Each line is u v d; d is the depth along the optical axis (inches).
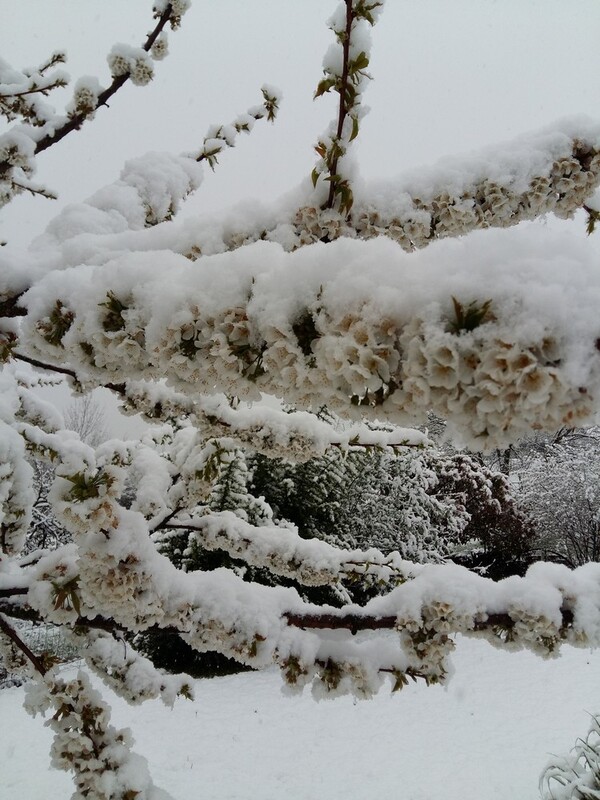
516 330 16.8
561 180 35.4
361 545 195.8
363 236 34.7
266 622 33.7
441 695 140.3
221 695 148.1
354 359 18.7
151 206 55.2
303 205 33.3
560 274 17.6
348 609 35.0
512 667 155.3
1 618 38.4
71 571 34.3
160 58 55.3
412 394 18.2
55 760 32.9
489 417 17.2
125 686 40.4
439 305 17.9
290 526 148.0
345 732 125.4
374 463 195.6
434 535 215.9
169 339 22.1
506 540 264.2
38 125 54.4
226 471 150.1
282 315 20.3
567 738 116.4
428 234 34.4
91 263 32.4
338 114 27.8
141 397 47.6
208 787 106.1
